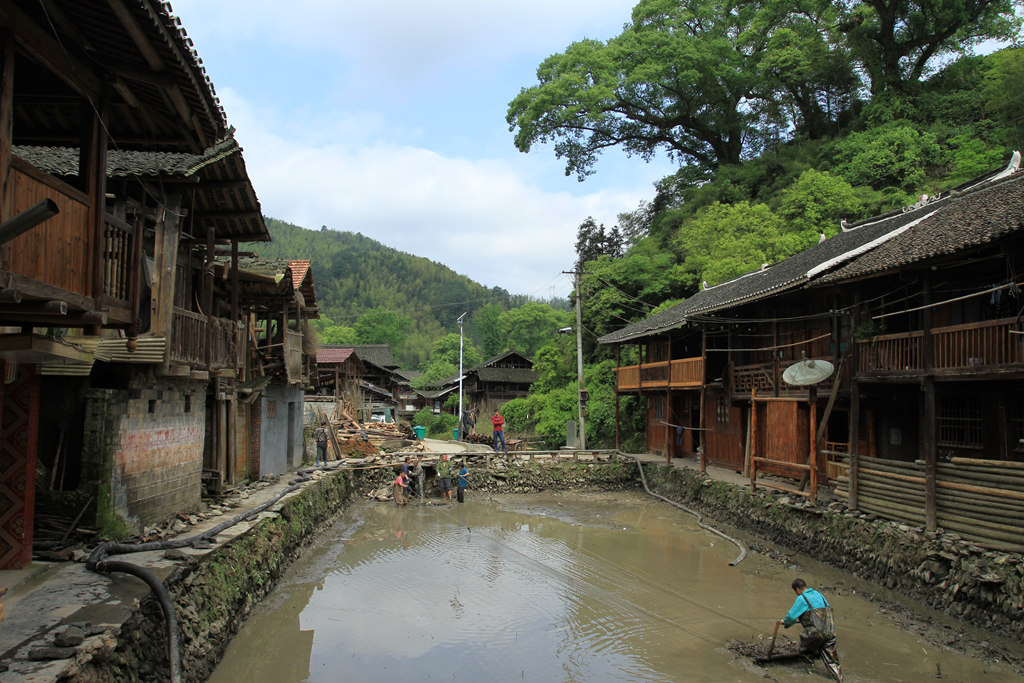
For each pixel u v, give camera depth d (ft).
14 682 16.58
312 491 58.75
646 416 103.40
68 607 22.70
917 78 119.14
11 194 17.38
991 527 35.37
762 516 55.52
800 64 120.98
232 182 36.73
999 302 39.14
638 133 147.84
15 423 27.25
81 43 20.31
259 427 61.00
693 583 44.47
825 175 100.89
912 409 52.95
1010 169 51.65
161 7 18.33
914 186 98.27
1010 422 43.06
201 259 45.14
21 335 21.20
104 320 21.66
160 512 36.32
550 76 139.33
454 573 47.06
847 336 52.31
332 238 589.73
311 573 45.93
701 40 127.95
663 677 30.09
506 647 33.65
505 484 86.33
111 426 31.24
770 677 29.94
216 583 31.07
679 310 85.40
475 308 418.51
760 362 67.36
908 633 34.22
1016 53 99.09
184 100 23.44
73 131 26.76
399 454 89.66
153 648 23.44
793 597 41.32
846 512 46.39
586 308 127.34
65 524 30.37
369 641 34.17
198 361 37.24
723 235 104.12
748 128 143.54
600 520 66.95
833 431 59.77
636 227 154.10
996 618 33.06
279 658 31.45
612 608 39.58
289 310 65.98
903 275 42.83
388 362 183.42
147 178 32.96
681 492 73.72
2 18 17.20
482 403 155.43
